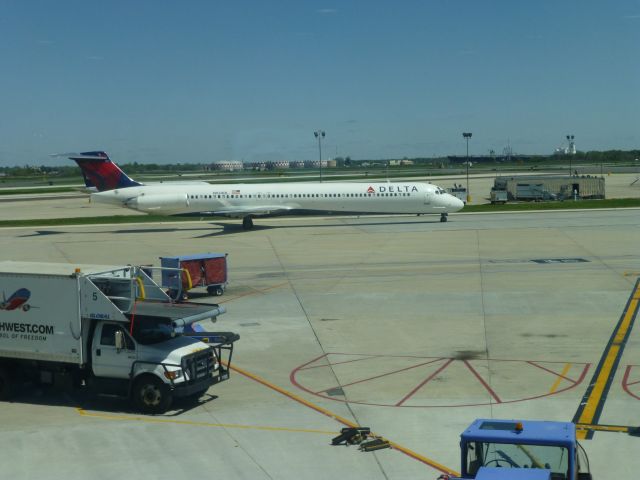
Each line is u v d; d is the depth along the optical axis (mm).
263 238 66562
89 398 23031
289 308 36406
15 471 17078
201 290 42469
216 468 17078
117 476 16703
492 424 13602
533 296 37594
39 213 108125
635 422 19578
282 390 23406
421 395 22500
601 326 30891
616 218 77250
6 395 22953
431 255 53156
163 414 21203
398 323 32531
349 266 49312
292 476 16516
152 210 74375
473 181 183250
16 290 22438
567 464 12453
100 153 75562
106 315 21656
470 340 29188
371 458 17484
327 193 75500
